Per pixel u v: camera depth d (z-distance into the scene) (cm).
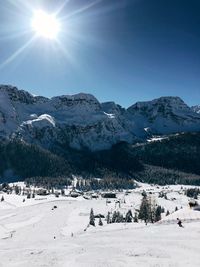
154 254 3512
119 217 16775
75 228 15688
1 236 14300
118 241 4488
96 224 16938
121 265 3139
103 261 3319
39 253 3962
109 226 10681
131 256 3478
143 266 3077
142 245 4047
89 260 3400
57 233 14738
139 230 5597
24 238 13475
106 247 4062
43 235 14388
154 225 6500
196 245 3925
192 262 3167
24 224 18000
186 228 5425
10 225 17662
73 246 4375
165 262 3186
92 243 4500
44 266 3294
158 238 4534
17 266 3372
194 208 7600
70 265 3266
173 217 7094
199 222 6128
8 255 3997
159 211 15650
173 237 4556
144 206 15738
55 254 3812
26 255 3888
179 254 3488
